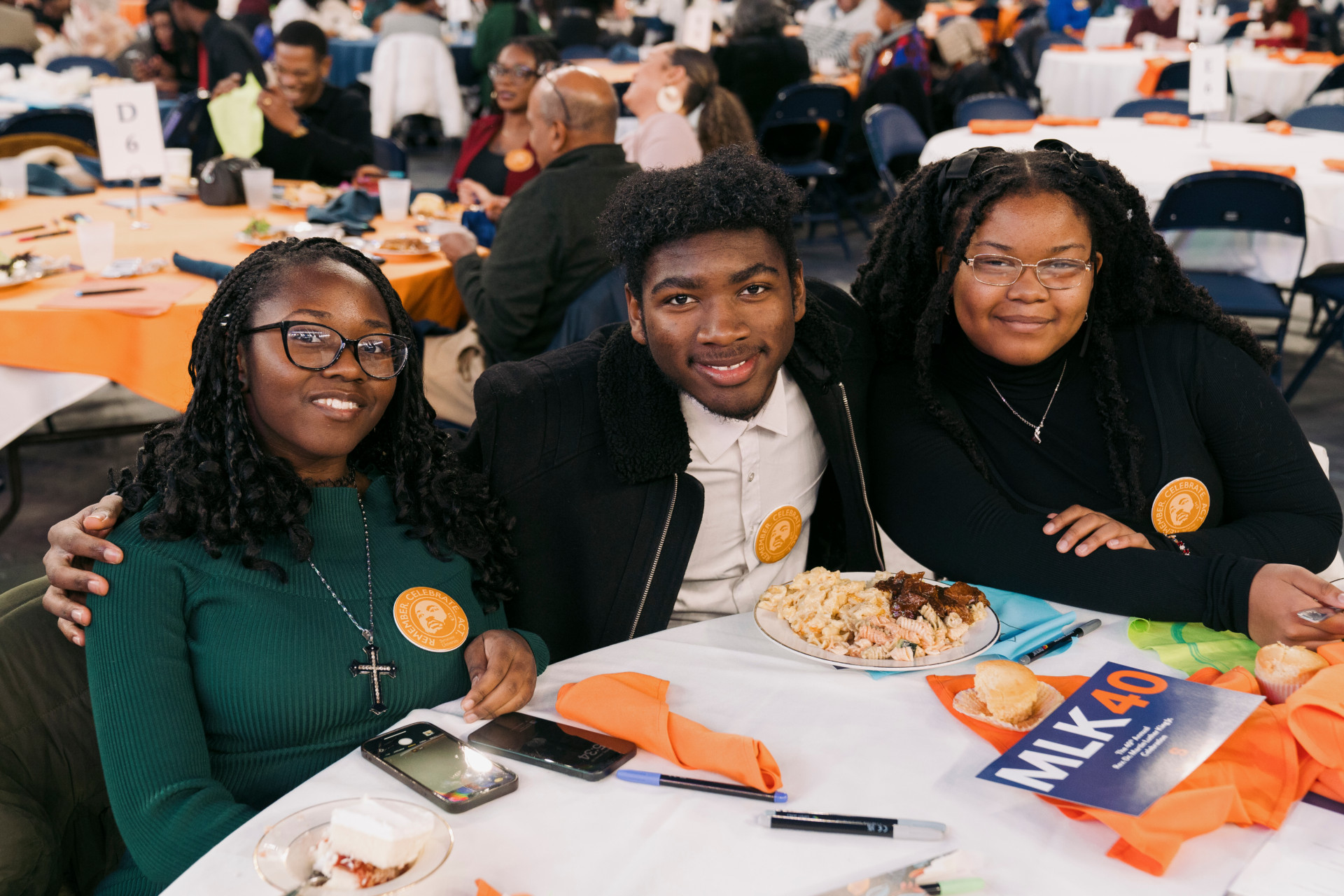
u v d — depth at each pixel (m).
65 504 3.03
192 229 2.86
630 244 1.18
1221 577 1.14
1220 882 0.75
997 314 1.37
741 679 1.05
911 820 0.82
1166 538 1.31
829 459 1.47
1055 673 1.06
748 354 1.19
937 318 1.43
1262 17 7.14
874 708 0.99
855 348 1.52
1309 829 0.81
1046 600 1.25
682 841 0.80
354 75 7.69
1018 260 1.33
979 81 6.29
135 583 1.00
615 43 8.19
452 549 1.17
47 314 2.10
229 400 1.05
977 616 1.13
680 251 1.14
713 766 0.88
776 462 1.43
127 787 0.94
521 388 1.33
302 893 0.71
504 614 1.24
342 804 0.81
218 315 1.05
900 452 1.45
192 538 1.03
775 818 0.81
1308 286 3.41
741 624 1.18
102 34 7.20
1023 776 0.84
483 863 0.78
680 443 1.32
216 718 1.03
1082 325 1.43
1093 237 1.36
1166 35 6.97
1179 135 4.18
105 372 2.14
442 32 7.31
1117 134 4.20
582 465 1.34
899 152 4.65
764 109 6.04
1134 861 0.77
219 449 1.06
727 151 1.21
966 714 0.97
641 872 0.77
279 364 1.04
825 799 0.85
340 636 1.04
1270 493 1.41
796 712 0.99
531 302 2.43
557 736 0.94
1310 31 7.37
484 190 3.37
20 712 1.06
